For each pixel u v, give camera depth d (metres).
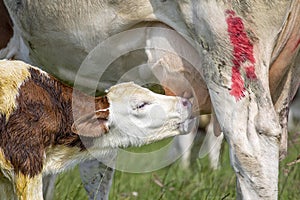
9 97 8.59
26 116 8.62
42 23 9.41
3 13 9.92
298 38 8.81
